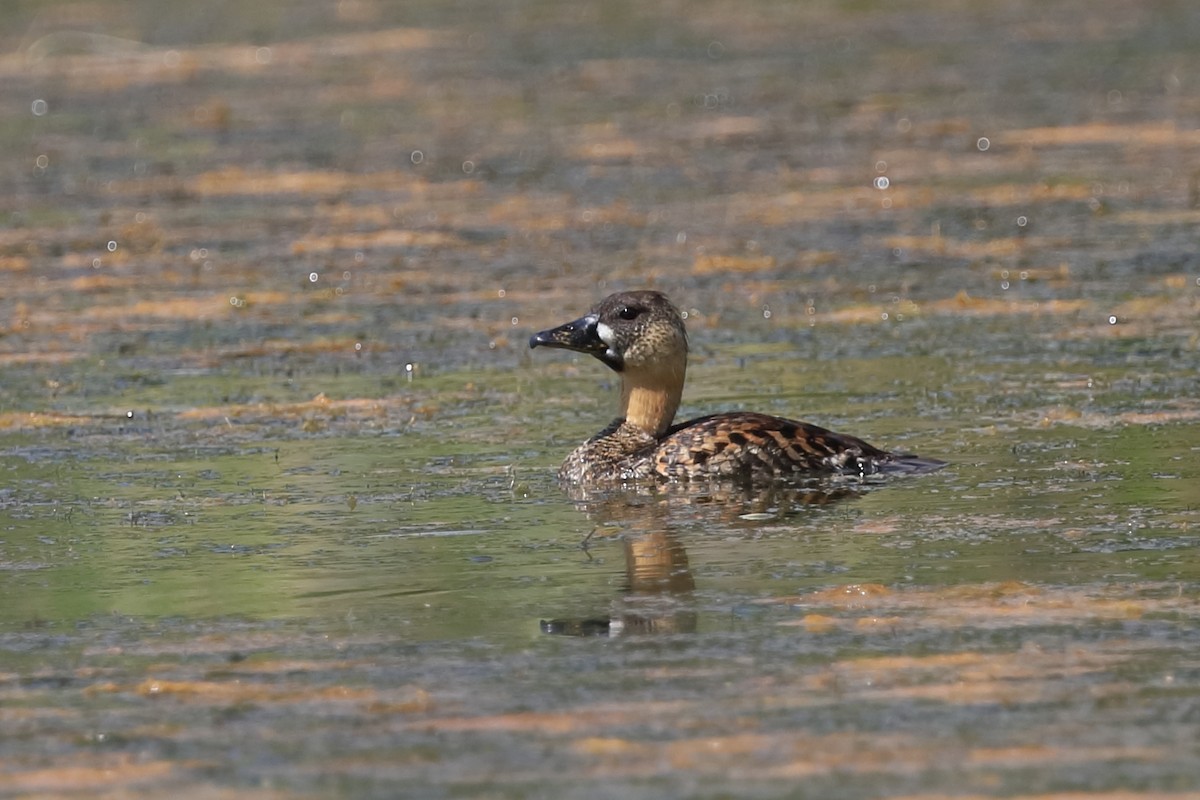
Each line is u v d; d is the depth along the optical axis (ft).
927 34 168.04
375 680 35.65
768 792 29.99
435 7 199.00
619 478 50.90
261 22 190.08
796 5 190.90
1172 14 171.94
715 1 196.34
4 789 31.30
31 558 45.29
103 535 47.24
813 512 47.03
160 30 184.96
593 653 36.63
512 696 34.50
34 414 61.57
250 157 118.52
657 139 120.26
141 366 69.05
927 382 62.18
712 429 51.11
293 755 32.27
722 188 103.60
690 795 29.99
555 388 63.77
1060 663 35.12
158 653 37.76
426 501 49.62
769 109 130.82
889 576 41.04
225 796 30.76
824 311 74.90
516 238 92.22
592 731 32.71
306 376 66.80
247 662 37.01
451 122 129.39
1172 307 72.33
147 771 31.78
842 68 149.69
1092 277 78.84
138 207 103.81
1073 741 31.63
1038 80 138.72
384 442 56.80
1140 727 32.12
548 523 46.96
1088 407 57.41
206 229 97.04
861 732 32.24
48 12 197.47
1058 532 44.06
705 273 82.94
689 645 36.88
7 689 35.96
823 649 36.29
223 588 42.27
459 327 74.13
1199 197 95.14
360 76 153.17
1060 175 103.04
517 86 145.48
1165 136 113.19
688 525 46.24
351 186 107.76
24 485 52.75
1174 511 45.52
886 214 94.89
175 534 47.14
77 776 31.71
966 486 48.88
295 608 40.45
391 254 89.51
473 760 31.68
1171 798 29.37
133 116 137.08
